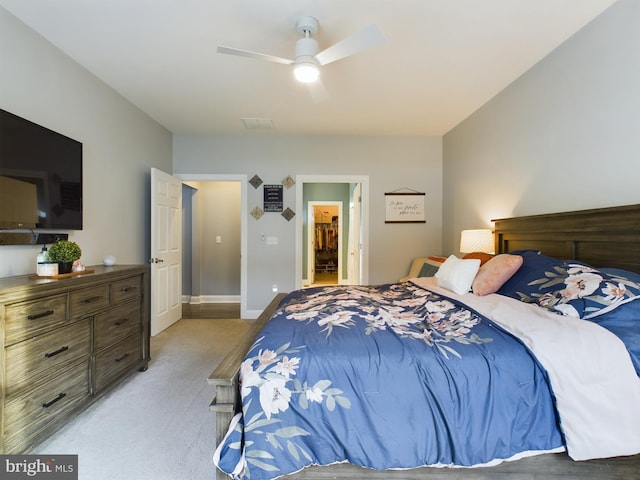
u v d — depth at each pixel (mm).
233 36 2180
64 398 1770
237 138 4312
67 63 2402
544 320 1388
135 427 1844
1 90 1889
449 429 1152
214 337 3496
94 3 1853
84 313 1926
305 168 4352
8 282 1683
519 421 1179
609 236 1778
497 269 2014
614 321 1338
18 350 1500
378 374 1191
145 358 2621
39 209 2047
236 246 5590
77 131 2516
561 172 2248
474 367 1207
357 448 1140
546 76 2387
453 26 2055
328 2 1841
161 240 3668
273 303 2381
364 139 4363
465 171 3709
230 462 1124
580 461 1241
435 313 1744
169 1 1839
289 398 1157
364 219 4395
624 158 1793
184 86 2918
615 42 1833
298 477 1219
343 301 2031
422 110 3457
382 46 2271
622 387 1177
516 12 1918
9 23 1926
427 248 4414
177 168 4285
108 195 2918
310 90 2988
